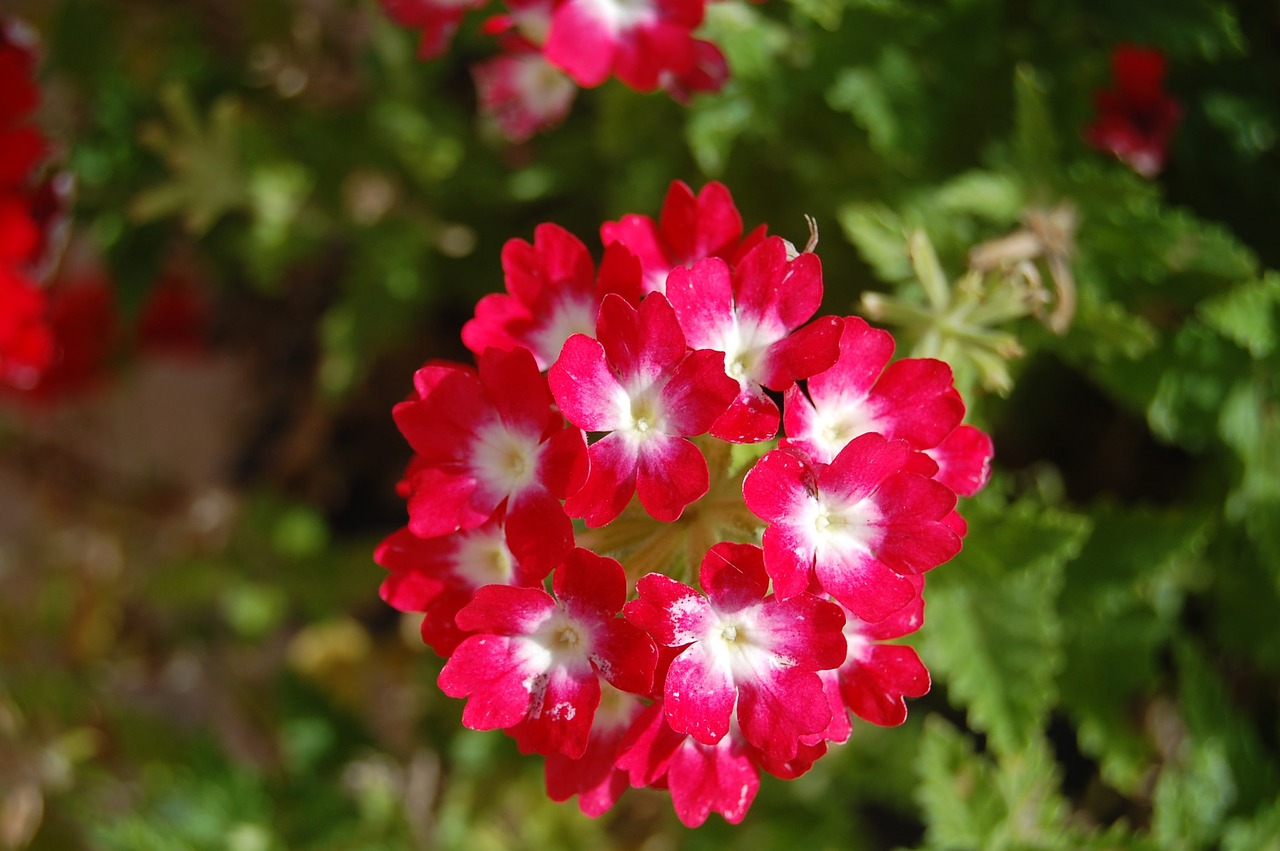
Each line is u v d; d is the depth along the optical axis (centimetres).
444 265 32
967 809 27
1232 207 29
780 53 27
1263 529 28
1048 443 32
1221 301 27
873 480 21
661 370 21
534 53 27
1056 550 25
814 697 21
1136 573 28
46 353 27
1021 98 26
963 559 25
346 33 34
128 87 31
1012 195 27
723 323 21
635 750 21
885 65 27
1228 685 31
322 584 34
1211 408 28
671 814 32
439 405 22
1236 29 28
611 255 22
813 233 22
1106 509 28
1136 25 27
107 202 31
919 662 22
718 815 31
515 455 22
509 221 32
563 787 22
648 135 29
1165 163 29
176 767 31
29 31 29
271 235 31
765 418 21
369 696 36
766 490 21
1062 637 29
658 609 21
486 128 32
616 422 21
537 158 31
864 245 26
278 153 31
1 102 27
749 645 21
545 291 22
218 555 35
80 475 38
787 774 22
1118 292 27
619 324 21
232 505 35
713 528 22
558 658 21
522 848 33
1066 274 26
